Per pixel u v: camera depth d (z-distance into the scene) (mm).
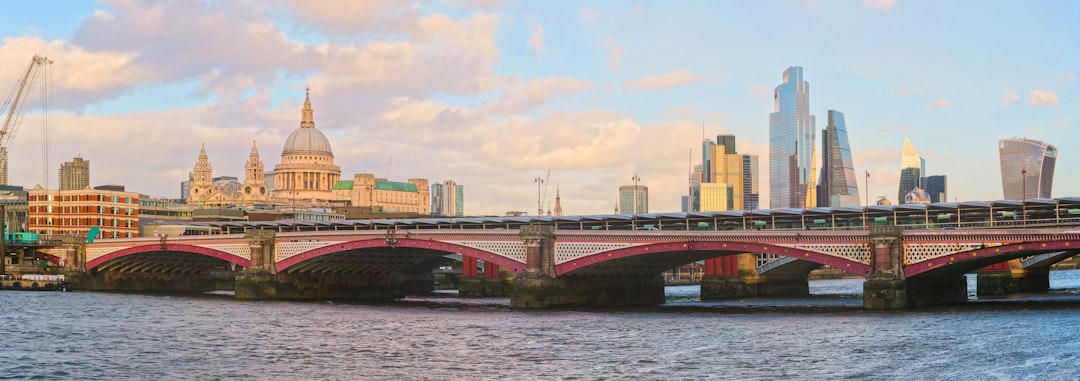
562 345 120750
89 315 167125
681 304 190000
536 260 177125
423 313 168750
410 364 107688
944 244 147625
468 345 122125
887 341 117250
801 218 193875
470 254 187625
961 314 143875
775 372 98562
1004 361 101688
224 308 184125
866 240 152750
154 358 113438
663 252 170625
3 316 164500
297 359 111938
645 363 105688
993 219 183750
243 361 110875
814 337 122625
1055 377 93000
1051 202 171000
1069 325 128625
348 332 137875
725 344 118625
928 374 95625
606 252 172375
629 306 182375
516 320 151750
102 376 101438
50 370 105062
